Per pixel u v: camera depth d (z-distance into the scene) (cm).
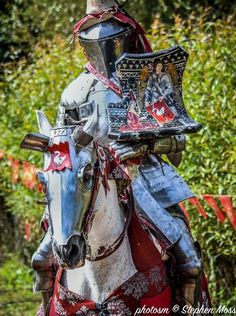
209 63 1677
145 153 1083
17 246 2673
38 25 3167
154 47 1881
